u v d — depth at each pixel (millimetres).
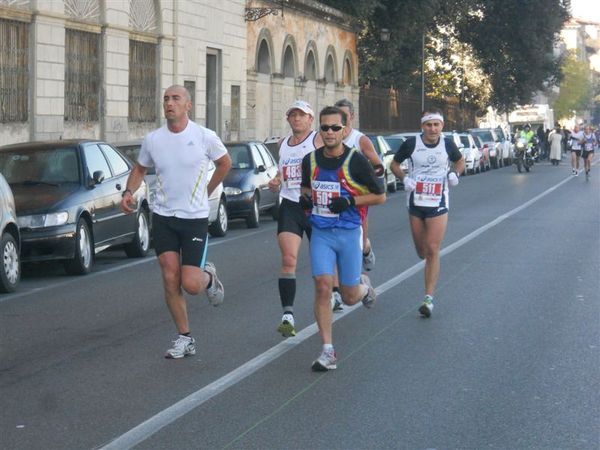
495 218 24641
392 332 10953
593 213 26078
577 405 8039
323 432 7320
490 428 7414
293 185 10469
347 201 8984
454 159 11891
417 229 11977
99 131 32469
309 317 11914
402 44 65000
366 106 63344
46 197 15586
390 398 8258
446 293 13477
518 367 9320
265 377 8977
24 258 15203
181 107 9539
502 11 72188
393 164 12055
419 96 74000
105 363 9617
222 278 15289
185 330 9867
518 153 52375
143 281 15164
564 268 15836
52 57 29031
